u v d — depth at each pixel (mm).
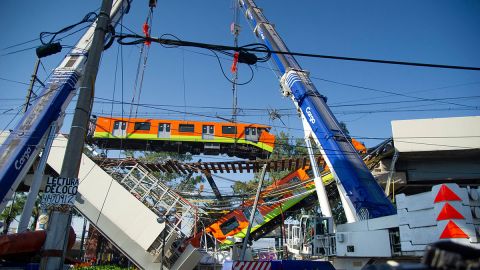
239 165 29859
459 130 26219
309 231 20484
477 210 11172
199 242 27984
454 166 28344
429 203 11672
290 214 33000
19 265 13398
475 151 26438
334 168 19844
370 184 18641
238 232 30422
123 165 23500
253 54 13047
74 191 8961
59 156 21844
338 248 15609
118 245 20656
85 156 21359
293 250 23781
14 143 17219
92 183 20891
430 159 28719
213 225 31141
